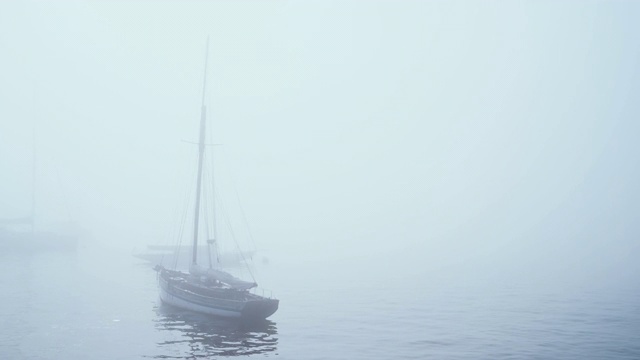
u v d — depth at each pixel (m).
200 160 68.56
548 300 71.38
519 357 41.12
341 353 42.06
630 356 41.59
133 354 41.31
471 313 60.62
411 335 48.56
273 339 46.66
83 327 50.25
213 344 44.59
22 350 41.91
